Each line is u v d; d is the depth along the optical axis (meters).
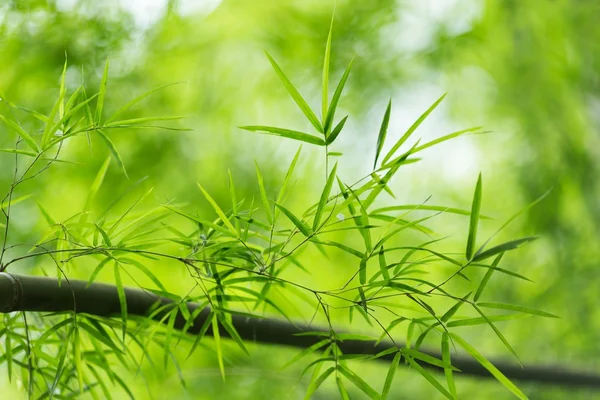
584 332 3.89
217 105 3.81
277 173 3.86
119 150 3.56
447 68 4.21
